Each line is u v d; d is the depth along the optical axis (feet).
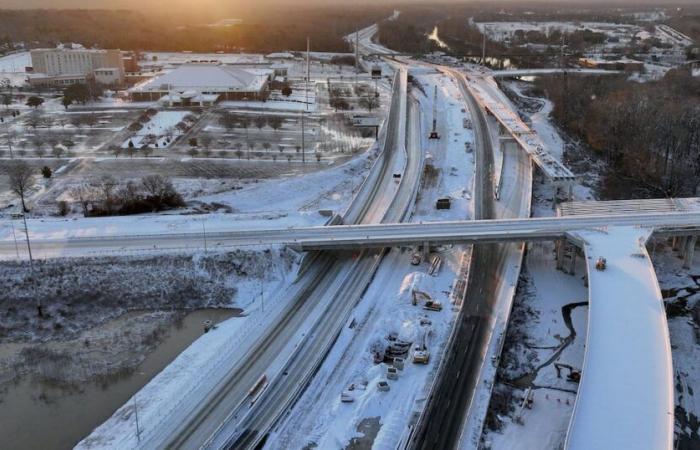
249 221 321.52
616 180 409.49
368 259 296.10
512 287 267.80
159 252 278.87
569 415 195.52
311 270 286.87
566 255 304.09
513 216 344.08
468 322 241.76
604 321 211.20
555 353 228.43
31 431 188.75
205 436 183.52
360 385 204.95
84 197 355.97
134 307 259.80
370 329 239.30
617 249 266.16
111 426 187.93
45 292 261.65
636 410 170.91
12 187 369.30
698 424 196.75
